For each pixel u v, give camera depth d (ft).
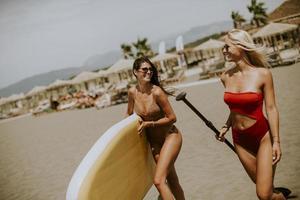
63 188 18.56
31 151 34.32
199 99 39.40
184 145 20.70
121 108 53.47
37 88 107.14
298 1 94.53
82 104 77.30
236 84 9.07
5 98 114.93
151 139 10.62
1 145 46.24
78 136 35.47
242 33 8.86
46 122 66.49
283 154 15.01
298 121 19.51
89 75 93.50
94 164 7.79
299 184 11.86
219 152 17.65
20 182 22.39
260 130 8.84
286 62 54.54
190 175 15.43
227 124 10.29
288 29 58.59
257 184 8.66
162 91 10.13
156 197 14.03
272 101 8.87
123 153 9.00
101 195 7.84
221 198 12.37
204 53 119.14
